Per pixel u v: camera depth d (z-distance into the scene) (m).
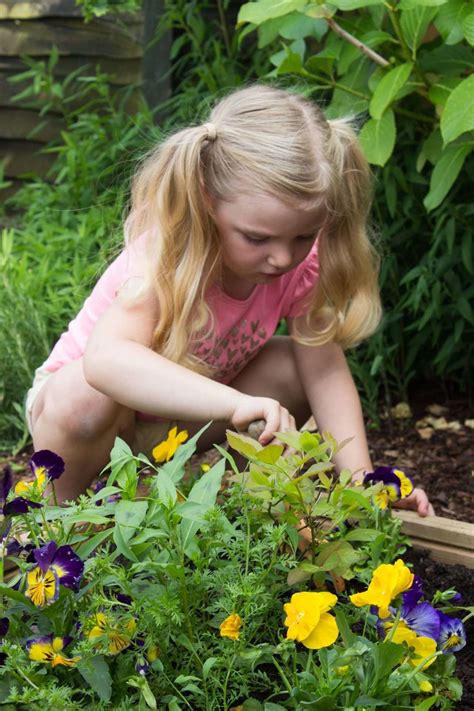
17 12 4.74
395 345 3.21
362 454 2.08
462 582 1.90
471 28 2.36
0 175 4.71
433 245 3.18
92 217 3.99
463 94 2.23
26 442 3.28
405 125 3.19
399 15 2.70
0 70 4.84
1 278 3.54
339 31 2.67
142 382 1.85
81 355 2.19
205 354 2.16
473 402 3.40
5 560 1.73
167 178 1.92
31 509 1.54
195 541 1.44
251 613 1.42
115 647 1.38
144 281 1.97
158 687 1.44
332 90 3.45
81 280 3.51
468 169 3.09
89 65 4.64
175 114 4.02
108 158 4.30
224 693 1.39
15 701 1.34
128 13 4.55
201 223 1.92
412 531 2.02
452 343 3.20
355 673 1.36
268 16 2.48
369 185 2.15
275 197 1.78
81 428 2.04
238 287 2.12
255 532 1.57
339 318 2.18
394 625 1.35
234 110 1.92
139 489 1.88
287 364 2.27
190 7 4.07
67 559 1.40
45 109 4.55
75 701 1.40
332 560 1.53
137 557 1.50
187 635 1.47
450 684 1.43
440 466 2.89
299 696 1.35
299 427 2.36
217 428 2.27
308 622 1.30
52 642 1.40
